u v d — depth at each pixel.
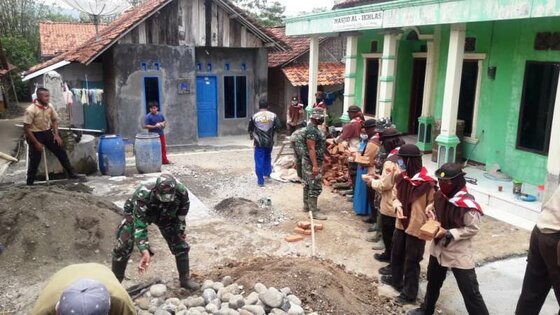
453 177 4.26
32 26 37.44
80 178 9.76
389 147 6.48
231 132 17.34
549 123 8.30
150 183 4.41
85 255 5.76
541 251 4.12
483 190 8.41
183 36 15.06
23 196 6.33
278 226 7.39
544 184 7.87
